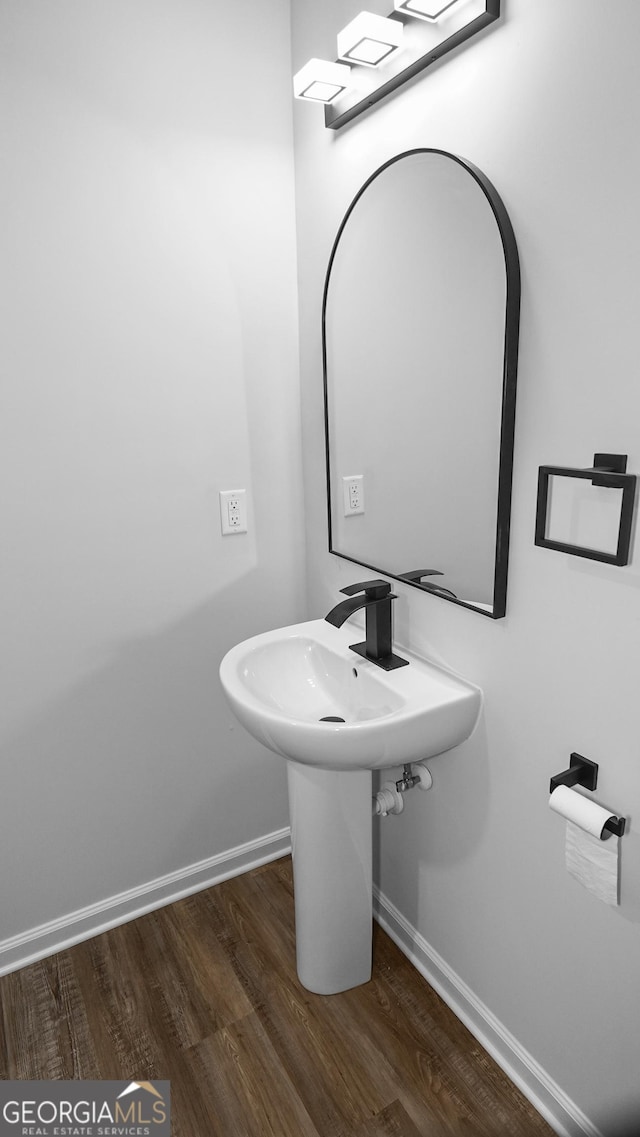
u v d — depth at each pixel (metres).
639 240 0.97
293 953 1.86
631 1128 1.25
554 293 1.11
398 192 1.41
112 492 1.73
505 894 1.46
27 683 1.72
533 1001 1.43
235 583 1.97
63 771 1.82
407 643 1.65
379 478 1.64
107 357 1.65
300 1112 1.45
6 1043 1.61
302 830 1.59
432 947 1.75
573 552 1.12
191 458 1.82
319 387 1.85
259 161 1.75
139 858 1.99
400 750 1.35
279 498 1.99
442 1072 1.53
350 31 1.28
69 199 1.53
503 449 1.24
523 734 1.34
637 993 1.19
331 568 1.95
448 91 1.26
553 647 1.23
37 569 1.67
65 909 1.91
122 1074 1.54
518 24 1.09
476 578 1.37
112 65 1.52
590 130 1.01
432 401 1.42
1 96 1.42
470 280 1.26
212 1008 1.69
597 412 1.07
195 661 1.95
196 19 1.59
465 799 1.53
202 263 1.72
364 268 1.56
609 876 1.13
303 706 1.69
